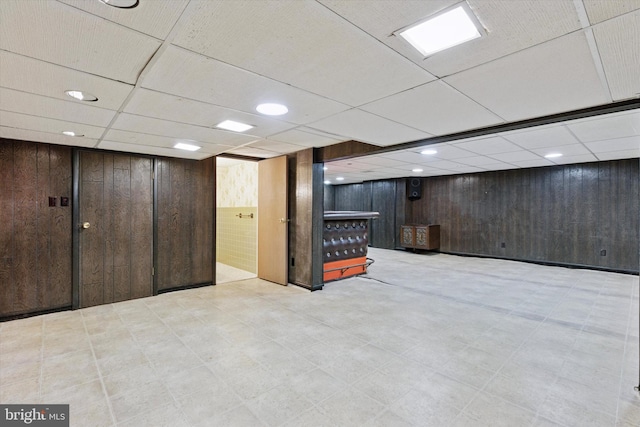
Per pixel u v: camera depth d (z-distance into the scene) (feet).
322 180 15.02
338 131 10.16
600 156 16.67
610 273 18.16
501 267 20.33
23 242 11.26
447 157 17.08
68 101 7.18
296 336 9.60
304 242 15.03
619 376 7.39
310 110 7.96
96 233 12.70
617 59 5.24
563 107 7.68
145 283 13.84
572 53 5.05
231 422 5.82
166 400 6.45
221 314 11.54
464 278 17.38
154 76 5.89
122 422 5.81
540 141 12.80
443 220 26.55
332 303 12.88
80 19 4.09
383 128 9.79
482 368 7.77
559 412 6.11
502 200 22.94
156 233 14.15
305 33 4.50
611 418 5.94
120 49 4.90
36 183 11.49
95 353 8.43
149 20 4.14
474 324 10.64
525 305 12.65
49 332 9.85
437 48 4.91
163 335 9.63
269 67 5.57
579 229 19.52
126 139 11.10
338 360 8.14
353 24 4.28
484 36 4.56
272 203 16.35
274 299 13.42
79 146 12.26
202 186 15.57
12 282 11.05
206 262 15.67
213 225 15.89
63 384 6.98
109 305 12.64
